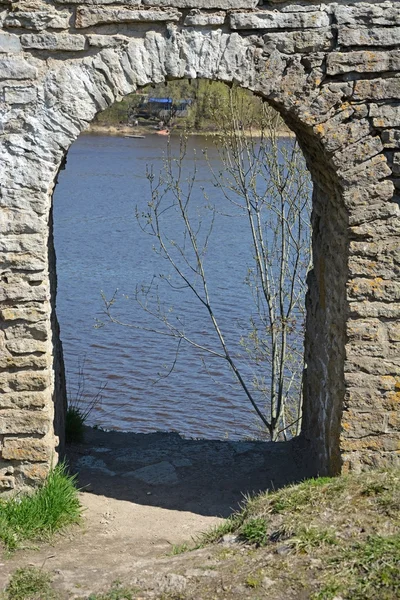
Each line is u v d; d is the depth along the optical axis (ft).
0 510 22.93
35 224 22.71
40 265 22.81
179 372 53.36
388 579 17.90
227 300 64.49
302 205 42.68
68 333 59.72
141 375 53.06
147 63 22.50
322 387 27.07
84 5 22.12
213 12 22.40
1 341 23.00
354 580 18.04
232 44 22.50
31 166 22.59
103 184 110.22
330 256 26.27
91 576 20.29
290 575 18.49
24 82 22.38
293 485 23.38
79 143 147.95
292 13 22.41
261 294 64.23
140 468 29.40
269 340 51.78
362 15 22.39
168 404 49.26
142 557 21.84
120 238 85.46
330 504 20.81
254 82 22.70
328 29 22.45
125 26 22.40
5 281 22.84
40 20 22.13
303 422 30.53
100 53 22.41
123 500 26.40
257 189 58.44
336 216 25.23
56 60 22.41
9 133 22.54
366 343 23.32
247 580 18.51
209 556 20.10
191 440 32.96
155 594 18.67
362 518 20.01
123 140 149.79
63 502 23.56
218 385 51.83
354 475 22.56
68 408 32.83
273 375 40.40
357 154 22.85
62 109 22.52
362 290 23.20
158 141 136.67
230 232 82.28
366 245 23.08
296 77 22.68
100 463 29.76
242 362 54.54
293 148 39.91
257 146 52.65
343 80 22.74
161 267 73.36
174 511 25.61
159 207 91.30
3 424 23.17
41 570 20.53
